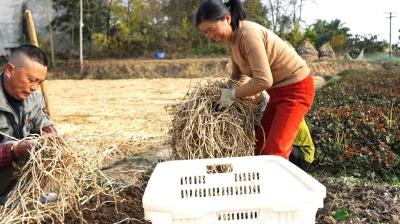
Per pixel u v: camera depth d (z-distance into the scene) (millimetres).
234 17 3582
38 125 3742
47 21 27688
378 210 3621
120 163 5344
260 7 31234
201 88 3840
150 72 24859
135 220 3354
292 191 2514
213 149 3629
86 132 7863
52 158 3082
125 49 28891
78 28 27688
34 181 3033
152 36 29672
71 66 25156
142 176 4664
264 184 2861
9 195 3258
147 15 30156
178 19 30484
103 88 18125
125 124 8641
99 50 28422
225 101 3676
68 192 3199
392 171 4922
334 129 5840
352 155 5078
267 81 3504
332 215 3498
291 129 3715
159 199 2092
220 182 2859
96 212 3492
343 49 32781
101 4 28703
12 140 3400
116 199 3654
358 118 6410
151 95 14883
